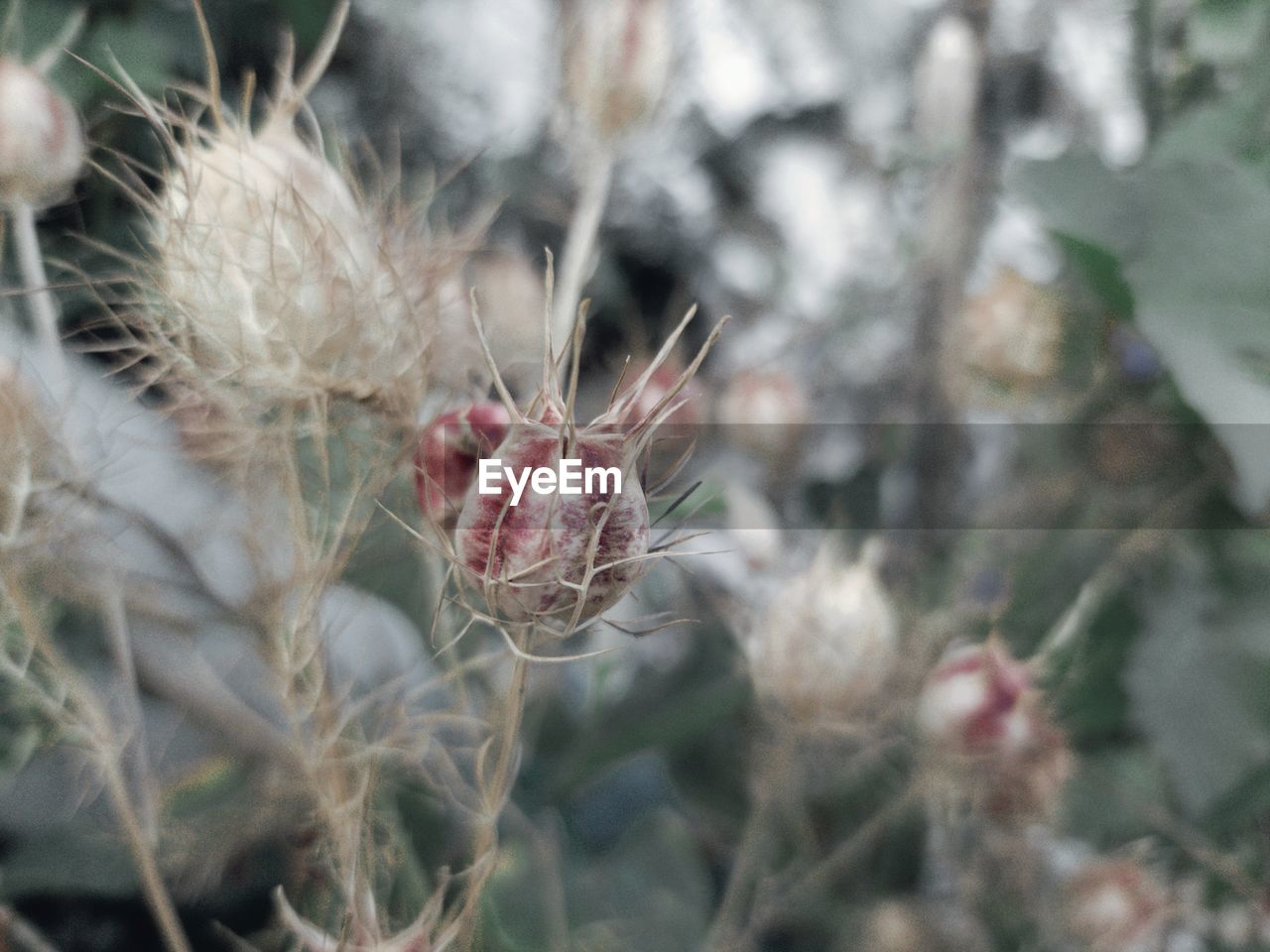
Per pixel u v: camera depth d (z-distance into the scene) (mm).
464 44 397
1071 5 373
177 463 262
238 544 244
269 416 230
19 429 221
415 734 230
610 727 323
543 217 388
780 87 448
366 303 217
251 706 294
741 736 344
